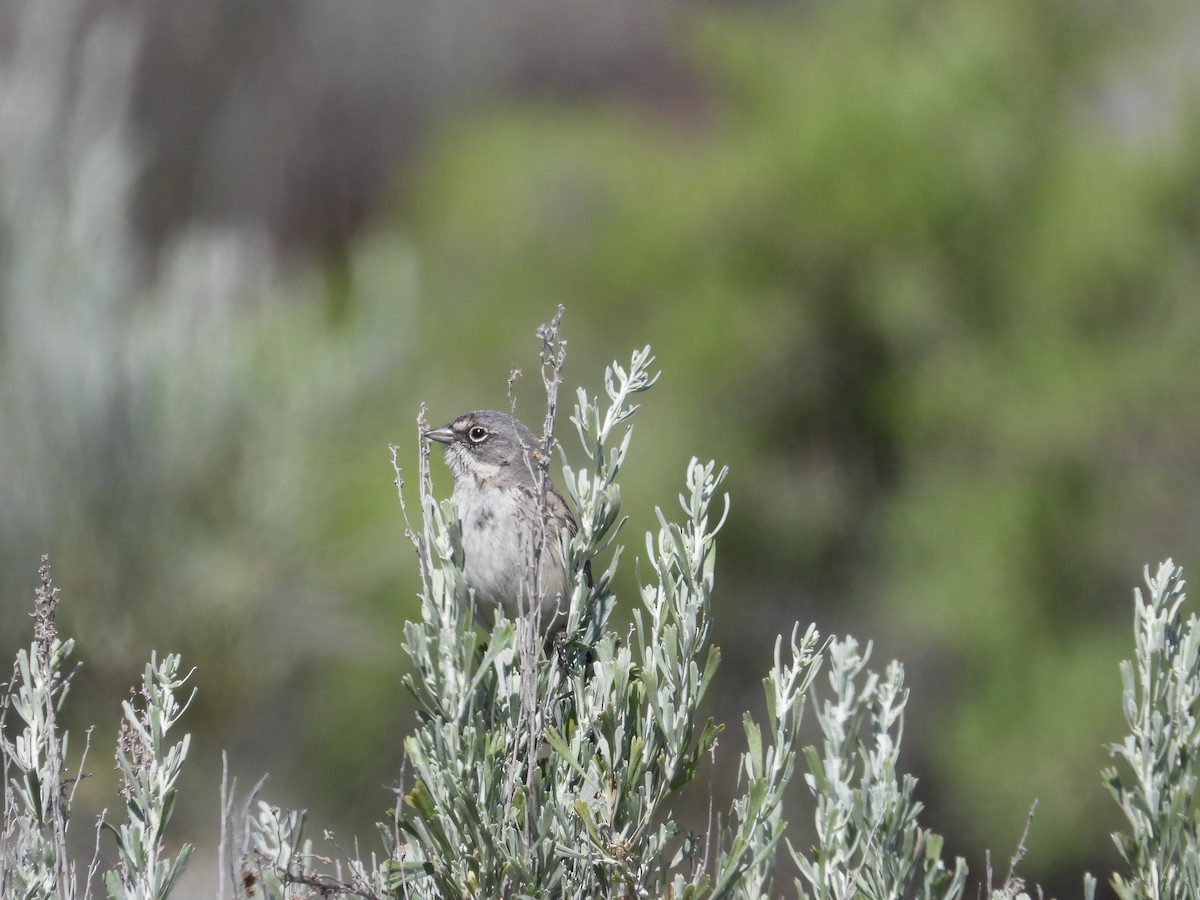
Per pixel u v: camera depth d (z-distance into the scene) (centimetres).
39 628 619
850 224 1781
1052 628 1644
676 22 2214
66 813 610
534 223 2478
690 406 1855
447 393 1825
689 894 562
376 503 1504
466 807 568
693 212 1955
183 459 1443
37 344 1396
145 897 582
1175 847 622
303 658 1520
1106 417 1609
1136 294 1691
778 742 586
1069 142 1802
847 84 1892
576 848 584
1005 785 1562
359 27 3978
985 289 1767
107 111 1634
